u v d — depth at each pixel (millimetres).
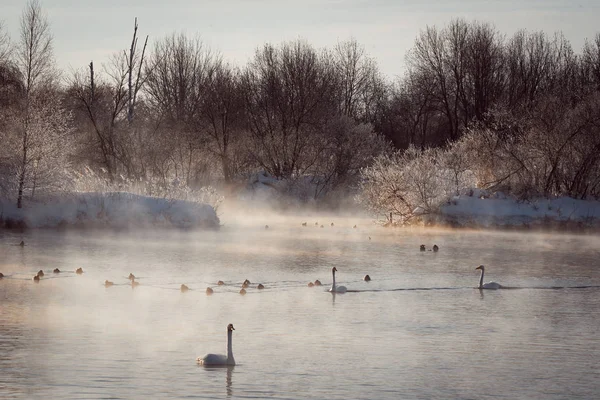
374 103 100125
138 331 23078
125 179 57031
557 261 39156
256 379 18531
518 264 37969
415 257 40312
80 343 21562
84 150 62062
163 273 33719
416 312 26297
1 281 31047
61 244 42500
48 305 26609
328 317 25312
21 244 41219
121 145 61156
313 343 21906
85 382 18094
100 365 19500
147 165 61219
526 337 22953
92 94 65125
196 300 27922
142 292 29281
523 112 61781
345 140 72625
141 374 18703
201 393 17484
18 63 52312
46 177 49938
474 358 20625
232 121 72375
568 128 57438
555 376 19156
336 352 21000
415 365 19906
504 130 60844
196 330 23312
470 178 58469
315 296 28984
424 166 56531
